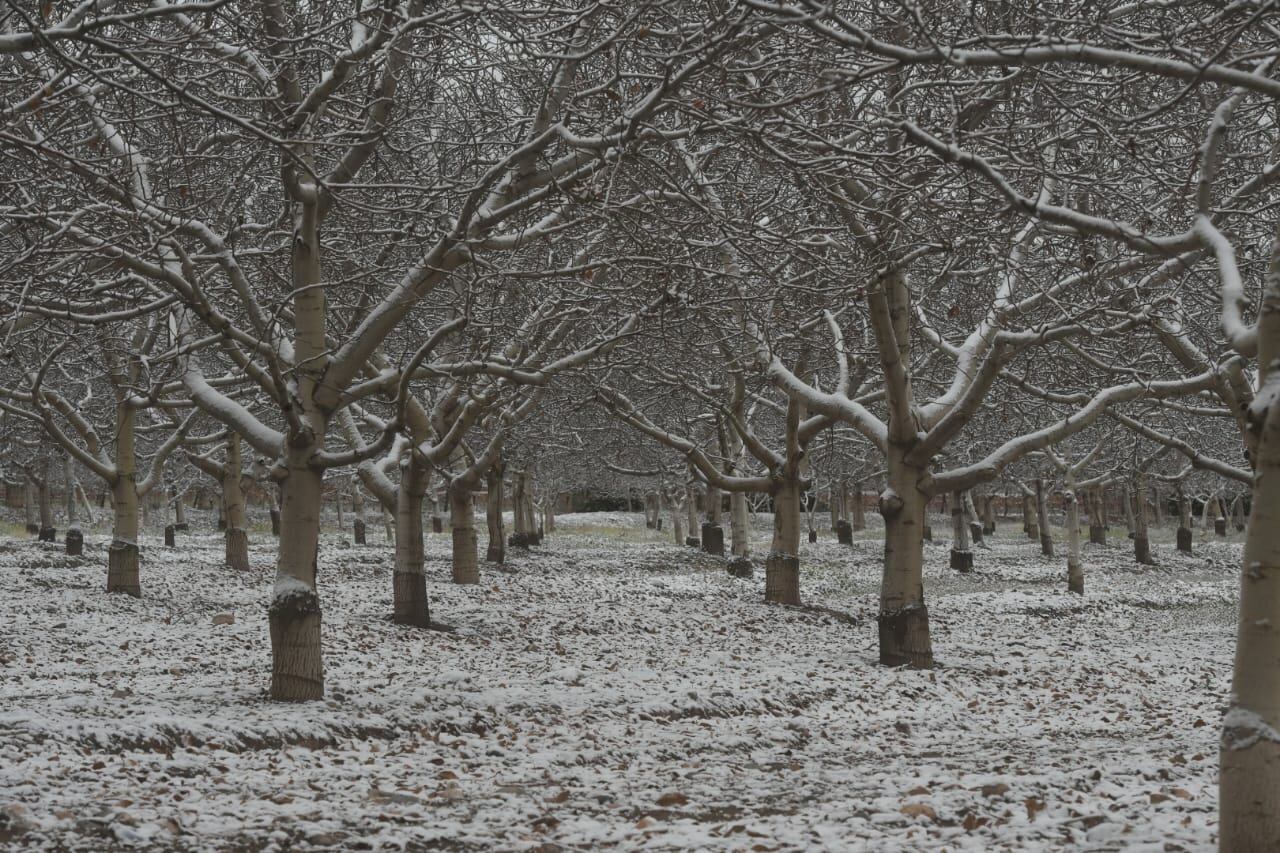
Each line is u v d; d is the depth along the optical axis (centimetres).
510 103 1720
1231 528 6631
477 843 689
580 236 1683
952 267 1619
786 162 1065
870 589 3334
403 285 1228
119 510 2294
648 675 1470
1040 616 2766
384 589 2661
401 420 1159
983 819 737
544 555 3778
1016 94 1270
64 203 1338
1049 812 753
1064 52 684
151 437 3900
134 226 1193
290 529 1212
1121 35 890
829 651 1866
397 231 1309
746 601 2633
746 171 1812
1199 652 2092
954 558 3888
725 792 866
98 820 702
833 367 2473
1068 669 1803
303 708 1138
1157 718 1341
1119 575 3875
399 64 1285
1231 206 1305
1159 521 7031
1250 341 629
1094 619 2727
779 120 1184
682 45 1010
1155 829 679
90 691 1262
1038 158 1152
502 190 1272
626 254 1453
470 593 2495
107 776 841
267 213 1856
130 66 1286
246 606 2253
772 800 837
